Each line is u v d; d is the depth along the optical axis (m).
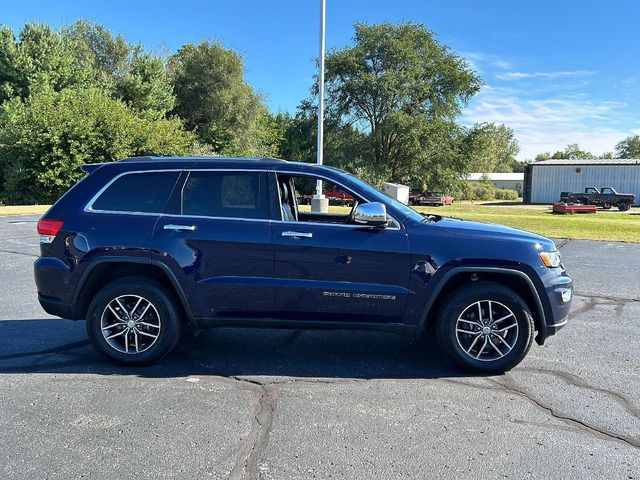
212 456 2.95
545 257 4.20
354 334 5.51
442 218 4.74
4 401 3.69
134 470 2.80
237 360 4.65
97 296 4.36
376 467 2.85
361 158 44.47
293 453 3.00
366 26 43.38
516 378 4.25
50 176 27.05
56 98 29.25
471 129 45.12
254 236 4.23
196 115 42.28
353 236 4.19
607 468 2.86
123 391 3.90
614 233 15.80
